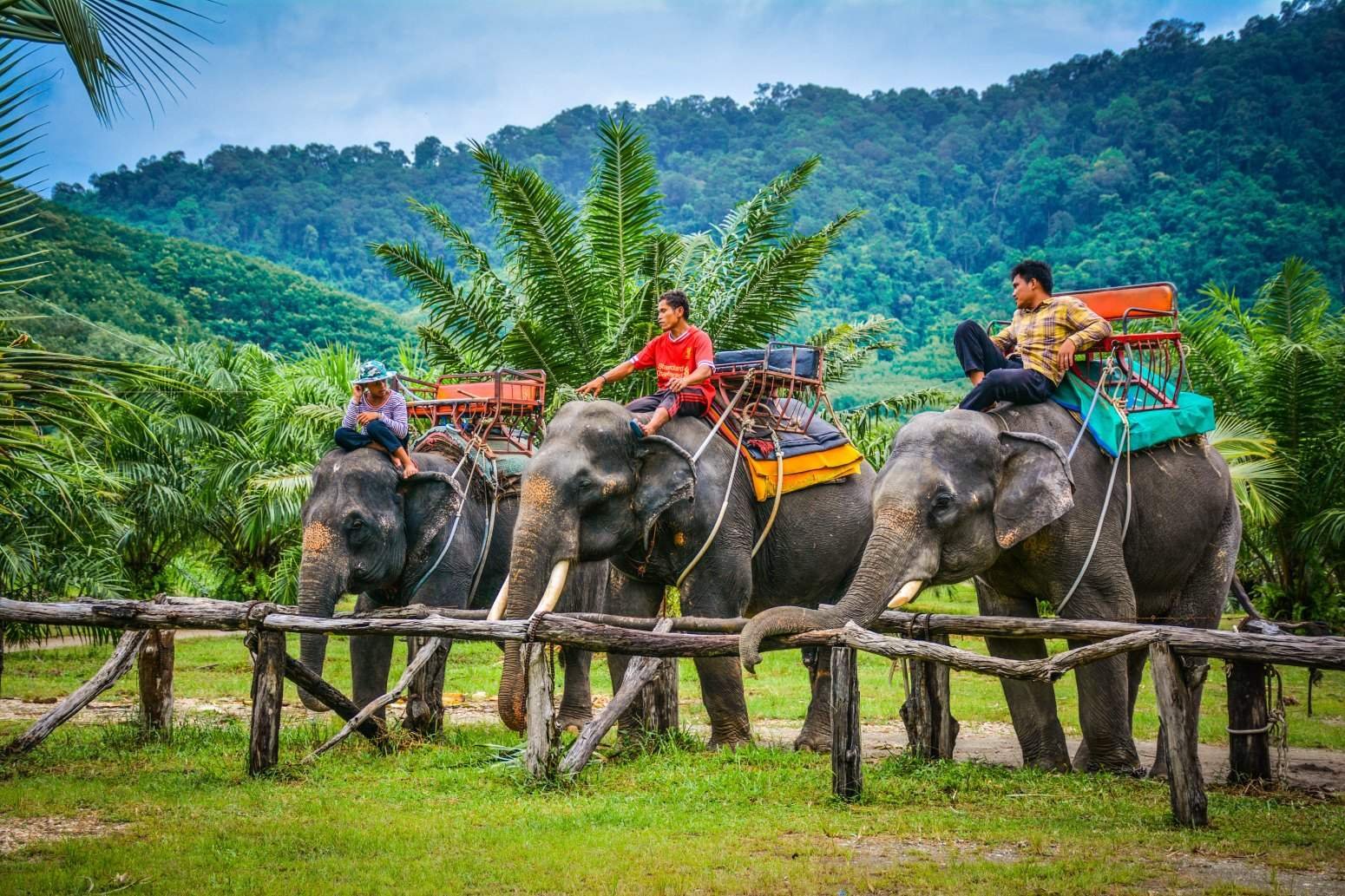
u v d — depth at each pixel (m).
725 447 9.07
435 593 9.31
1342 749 9.90
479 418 10.43
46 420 7.59
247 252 138.38
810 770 7.70
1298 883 5.25
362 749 8.39
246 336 55.09
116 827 6.32
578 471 8.12
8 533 14.48
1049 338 8.40
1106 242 103.62
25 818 6.52
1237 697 7.76
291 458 20.02
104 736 9.02
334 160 171.50
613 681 8.91
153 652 9.02
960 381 75.69
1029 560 8.13
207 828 6.18
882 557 7.42
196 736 9.06
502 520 10.14
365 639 9.42
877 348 20.52
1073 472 8.09
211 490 19.61
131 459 19.28
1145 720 11.32
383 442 9.30
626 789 7.21
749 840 6.00
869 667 15.93
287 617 7.61
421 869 5.47
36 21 7.88
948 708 8.12
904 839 6.03
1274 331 22.77
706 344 9.07
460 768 7.79
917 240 120.12
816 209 129.25
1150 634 6.29
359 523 8.93
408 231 150.62
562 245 17.28
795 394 9.93
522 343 17.36
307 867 5.52
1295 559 20.66
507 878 5.34
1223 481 9.16
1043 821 6.38
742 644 6.72
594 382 9.35
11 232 7.68
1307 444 19.61
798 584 9.57
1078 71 176.50
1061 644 17.27
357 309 61.78
